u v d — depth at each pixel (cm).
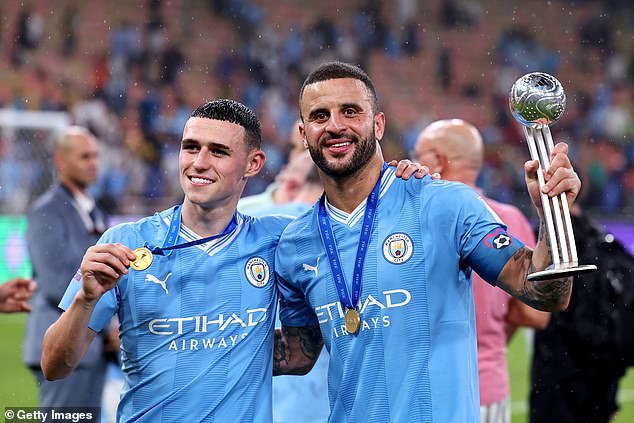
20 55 7700
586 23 9456
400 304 1109
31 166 4978
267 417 1166
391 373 1102
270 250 1207
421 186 1153
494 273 1102
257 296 1177
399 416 1089
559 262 991
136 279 1147
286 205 1527
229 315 1155
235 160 1165
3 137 4972
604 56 9319
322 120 1124
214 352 1142
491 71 9069
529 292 1073
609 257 1819
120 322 1165
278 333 1278
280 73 8375
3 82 7481
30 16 7869
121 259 1066
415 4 9256
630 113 8831
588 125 8581
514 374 3509
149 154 6650
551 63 9194
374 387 1108
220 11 8569
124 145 6694
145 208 5778
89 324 1143
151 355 1142
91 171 2100
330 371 1159
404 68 8931
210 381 1134
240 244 1188
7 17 7831
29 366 2038
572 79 9119
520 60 9162
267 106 8088
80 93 7556
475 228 1107
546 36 9362
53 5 8019
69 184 2086
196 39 8362
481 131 8400
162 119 7269
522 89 1022
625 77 9206
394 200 1151
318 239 1171
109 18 8088
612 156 8219
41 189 4966
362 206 1155
